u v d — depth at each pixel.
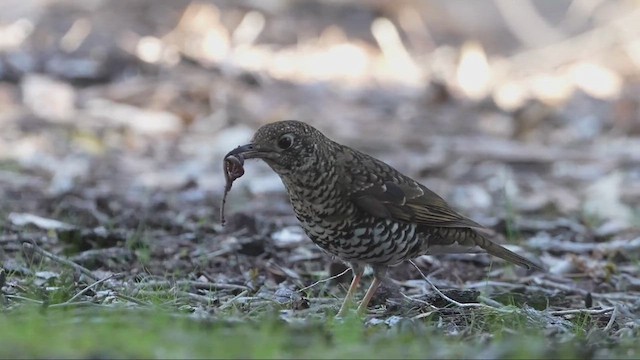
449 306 9.86
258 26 24.66
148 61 21.52
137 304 9.11
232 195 15.66
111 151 17.78
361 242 9.79
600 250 12.95
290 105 20.77
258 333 7.66
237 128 19.22
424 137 19.59
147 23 23.92
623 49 25.36
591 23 26.73
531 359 7.34
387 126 20.17
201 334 7.60
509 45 26.56
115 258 11.41
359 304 10.07
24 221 12.76
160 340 7.21
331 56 23.83
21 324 7.66
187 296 9.71
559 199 16.25
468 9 27.97
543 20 27.22
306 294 10.58
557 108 21.78
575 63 24.73
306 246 12.59
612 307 10.23
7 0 24.22
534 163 18.19
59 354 6.78
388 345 7.68
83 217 13.26
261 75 21.98
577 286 11.62
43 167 16.53
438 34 26.77
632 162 18.28
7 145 17.48
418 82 23.03
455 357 7.36
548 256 12.89
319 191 9.67
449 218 10.12
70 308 8.63
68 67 20.91
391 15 26.39
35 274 10.38
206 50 23.02
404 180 10.02
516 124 20.61
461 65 23.84
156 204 14.30
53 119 18.88
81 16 23.56
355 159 9.82
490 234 13.47
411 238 10.01
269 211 14.72
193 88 20.52
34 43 22.03
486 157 18.31
